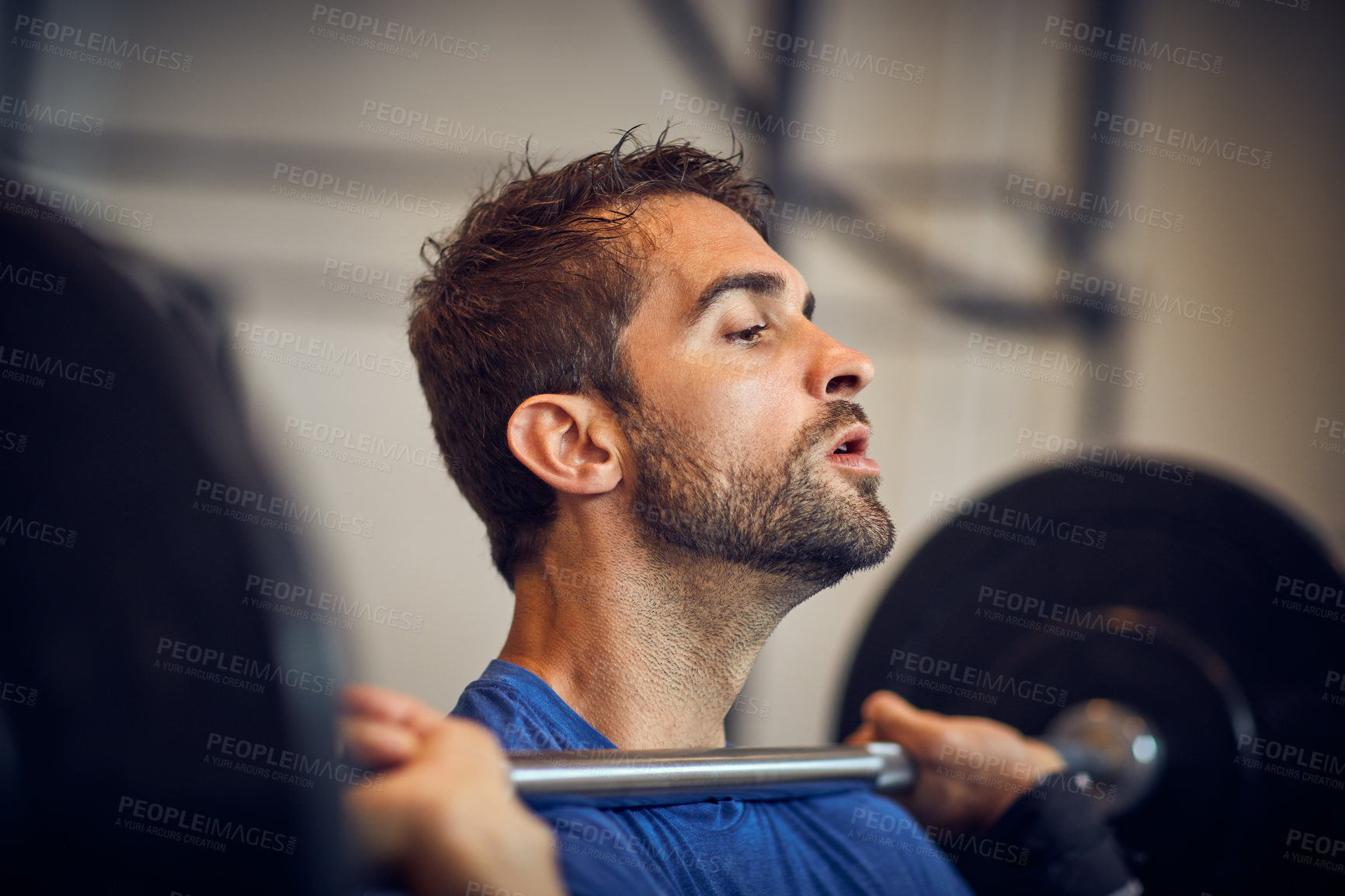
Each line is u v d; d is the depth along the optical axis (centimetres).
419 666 278
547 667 113
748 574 112
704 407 111
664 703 113
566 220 123
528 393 118
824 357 115
